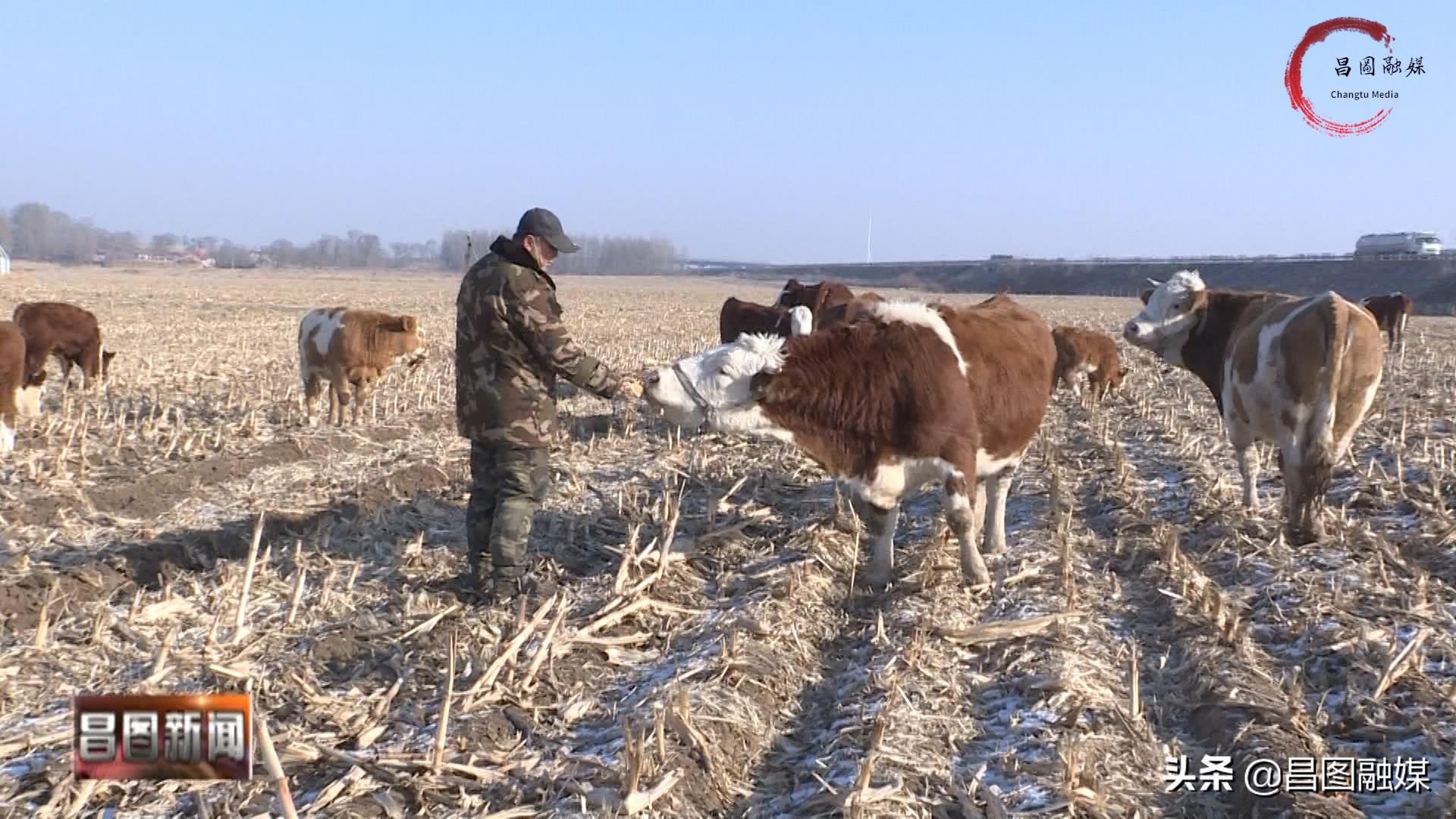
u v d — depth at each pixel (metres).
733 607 7.00
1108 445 12.84
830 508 9.59
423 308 45.25
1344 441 8.57
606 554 8.32
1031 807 4.70
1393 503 9.52
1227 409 9.42
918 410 7.18
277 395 17.48
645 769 4.80
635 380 7.29
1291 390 8.41
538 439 7.11
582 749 5.18
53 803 4.61
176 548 8.55
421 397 17.17
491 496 7.35
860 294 15.20
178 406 16.09
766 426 7.25
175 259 171.00
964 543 7.47
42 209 158.62
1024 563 7.89
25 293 47.16
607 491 10.19
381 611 7.07
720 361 7.17
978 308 8.55
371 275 124.81
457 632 6.44
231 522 9.23
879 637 6.53
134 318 35.59
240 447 12.79
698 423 7.26
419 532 8.92
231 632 6.63
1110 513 9.70
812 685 6.21
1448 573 7.68
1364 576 7.48
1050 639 6.48
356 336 14.71
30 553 8.23
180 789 4.80
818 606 7.20
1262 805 4.77
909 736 5.26
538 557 8.13
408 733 5.31
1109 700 5.70
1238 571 7.86
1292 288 77.31
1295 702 5.56
